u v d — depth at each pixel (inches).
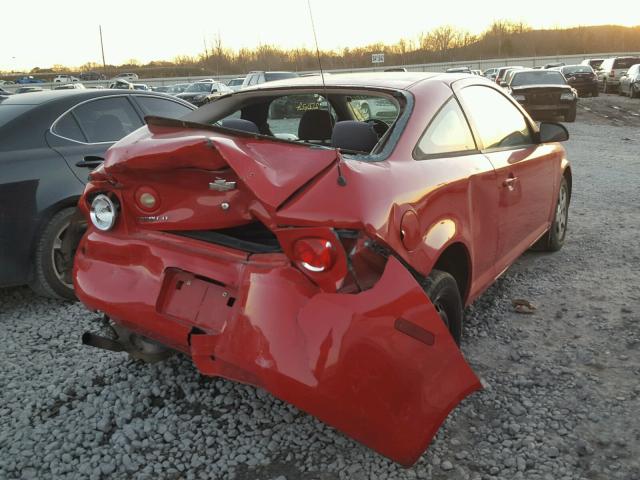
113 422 111.7
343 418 82.0
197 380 124.9
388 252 91.1
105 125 191.6
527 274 186.5
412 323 87.7
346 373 81.3
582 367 128.8
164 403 117.3
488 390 119.9
